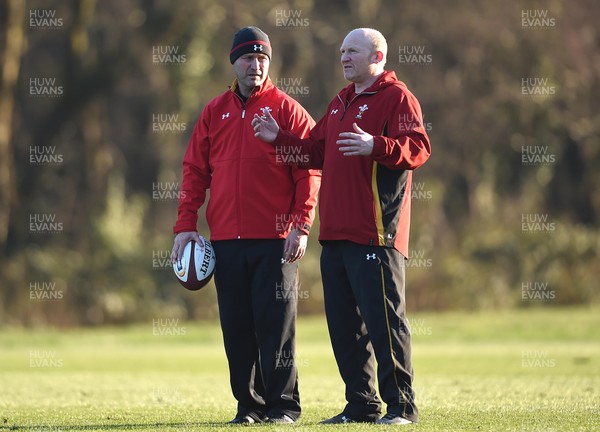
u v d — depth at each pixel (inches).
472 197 4635.8
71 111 4217.5
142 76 4436.5
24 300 3592.5
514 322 3144.7
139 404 1136.8
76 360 2220.7
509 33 4503.0
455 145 4618.6
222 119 959.6
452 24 4527.6
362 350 922.1
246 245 941.8
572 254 3897.6
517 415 948.0
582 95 4596.5
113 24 4483.3
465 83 4559.5
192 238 958.4
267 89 958.4
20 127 4741.6
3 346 2819.9
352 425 866.1
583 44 4544.8
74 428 890.7
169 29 4111.7
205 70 4256.9
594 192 4788.4
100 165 4498.0
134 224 4065.0
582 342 2672.2
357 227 890.1
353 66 913.5
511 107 4527.6
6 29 4106.8
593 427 858.1
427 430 828.0
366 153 857.5
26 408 1093.1
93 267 3777.1
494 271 3806.6
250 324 956.0
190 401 1174.3
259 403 960.3
